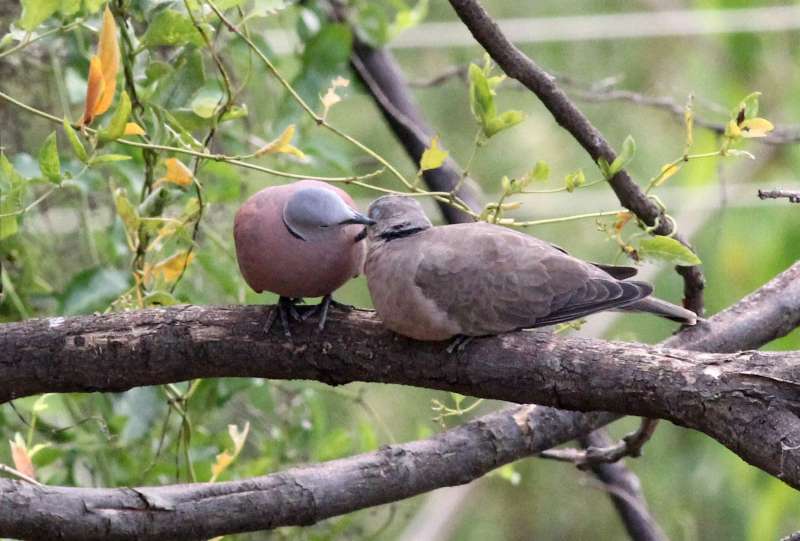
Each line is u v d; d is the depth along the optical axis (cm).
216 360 574
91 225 885
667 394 512
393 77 973
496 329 559
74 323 575
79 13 687
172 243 771
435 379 564
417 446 614
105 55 574
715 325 653
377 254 576
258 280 575
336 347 573
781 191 539
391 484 596
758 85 1280
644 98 874
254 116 941
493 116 602
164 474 817
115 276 805
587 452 716
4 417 814
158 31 638
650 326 1338
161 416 823
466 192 905
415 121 967
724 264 1230
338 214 560
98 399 821
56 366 571
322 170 922
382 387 1259
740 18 1212
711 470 1314
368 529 1137
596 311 568
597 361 532
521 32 1262
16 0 835
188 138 637
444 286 554
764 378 495
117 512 525
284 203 565
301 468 582
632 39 1357
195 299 854
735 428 493
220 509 547
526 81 594
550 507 1439
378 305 566
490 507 1450
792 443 479
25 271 820
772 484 1167
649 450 1341
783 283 674
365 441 870
